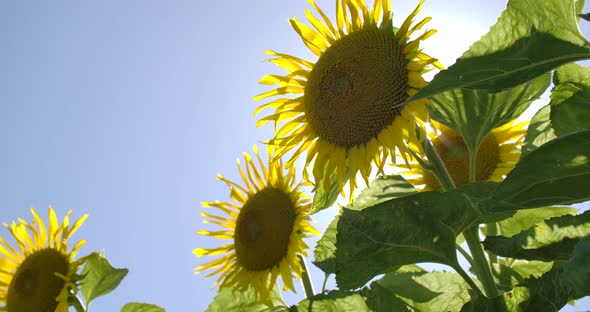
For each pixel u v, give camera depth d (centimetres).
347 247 143
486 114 155
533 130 165
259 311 188
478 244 144
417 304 158
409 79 157
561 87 136
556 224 137
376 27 163
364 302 151
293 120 171
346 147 164
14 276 204
